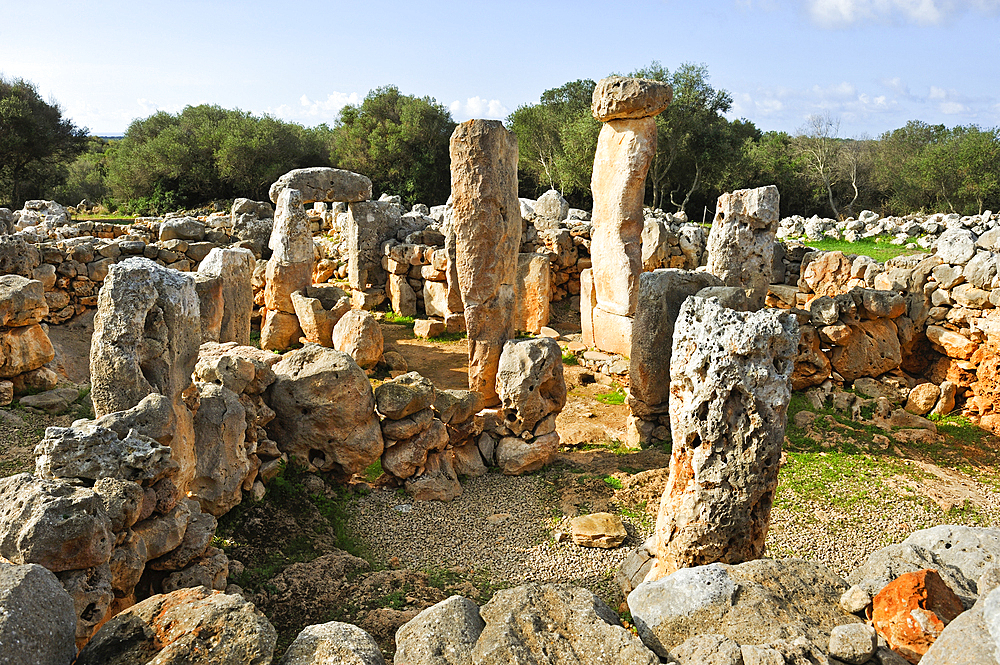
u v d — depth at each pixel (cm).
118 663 301
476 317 870
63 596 311
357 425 714
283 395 725
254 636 305
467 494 733
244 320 1204
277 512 641
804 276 1330
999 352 891
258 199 3747
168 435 507
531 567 598
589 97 3891
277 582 546
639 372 852
